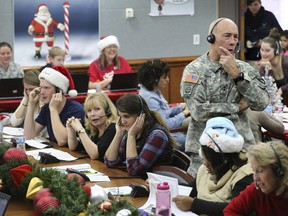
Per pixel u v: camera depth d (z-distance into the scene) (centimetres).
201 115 379
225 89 380
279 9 1040
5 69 758
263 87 381
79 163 418
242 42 952
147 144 381
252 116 465
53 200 284
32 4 838
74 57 870
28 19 839
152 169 380
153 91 545
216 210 297
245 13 960
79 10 863
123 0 888
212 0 936
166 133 388
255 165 264
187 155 418
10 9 831
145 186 340
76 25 864
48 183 301
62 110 495
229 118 378
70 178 303
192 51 938
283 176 262
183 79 387
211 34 380
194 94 382
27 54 846
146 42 911
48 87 494
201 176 328
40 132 515
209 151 308
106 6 878
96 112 437
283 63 718
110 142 422
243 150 311
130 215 258
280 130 484
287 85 691
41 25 845
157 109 540
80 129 439
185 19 927
